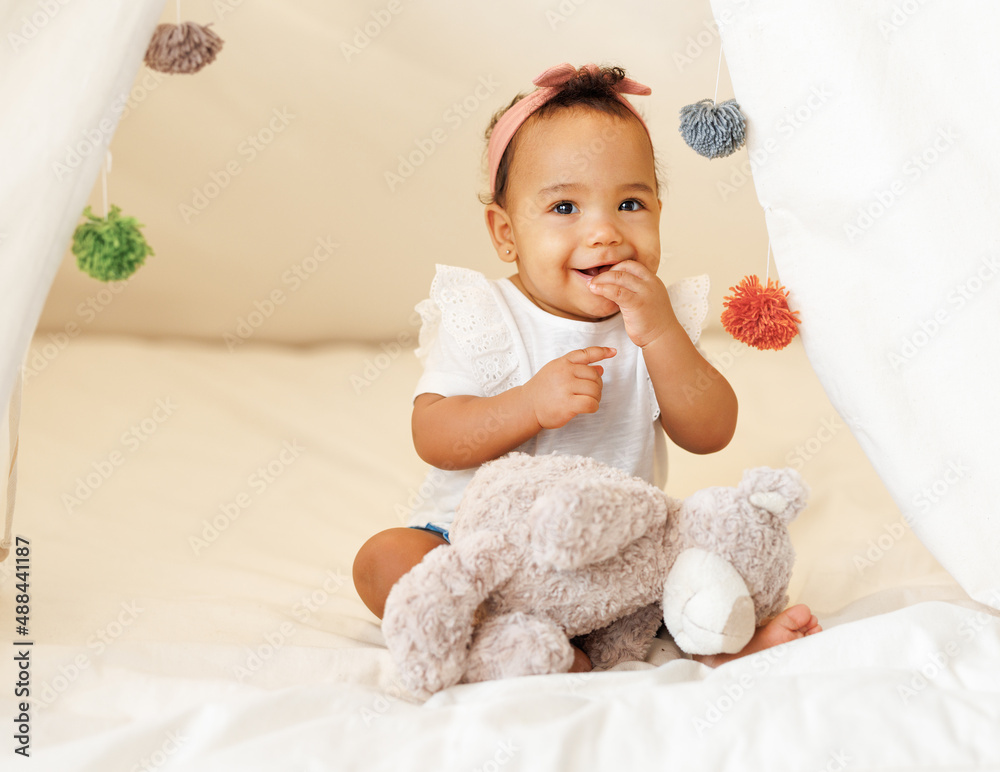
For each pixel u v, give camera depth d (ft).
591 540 2.94
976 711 2.64
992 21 3.27
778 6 3.41
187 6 7.65
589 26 7.91
